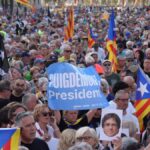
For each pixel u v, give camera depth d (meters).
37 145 14.08
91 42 37.28
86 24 66.00
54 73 16.30
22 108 15.13
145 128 17.34
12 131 11.23
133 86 20.44
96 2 156.00
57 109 16.14
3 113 15.11
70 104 16.19
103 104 16.20
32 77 24.22
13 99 19.62
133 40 46.75
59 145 13.92
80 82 16.22
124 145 12.56
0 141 11.20
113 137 14.27
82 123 16.78
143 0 147.75
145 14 95.75
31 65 29.56
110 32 28.73
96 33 49.25
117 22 70.19
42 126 15.56
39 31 51.41
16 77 23.06
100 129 14.32
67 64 16.28
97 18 79.94
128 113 17.11
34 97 17.45
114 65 26.61
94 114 16.94
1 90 18.39
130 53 27.77
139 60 29.89
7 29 50.94
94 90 16.25
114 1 164.50
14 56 29.80
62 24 62.75
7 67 24.69
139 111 17.55
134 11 106.62
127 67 27.00
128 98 17.17
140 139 16.86
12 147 11.22
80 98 16.20
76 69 16.30
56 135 15.88
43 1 140.00
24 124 13.55
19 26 57.88
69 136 13.83
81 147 11.34
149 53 27.89
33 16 81.31
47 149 14.37
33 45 35.50
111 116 14.28
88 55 26.38
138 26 62.97
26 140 13.80
